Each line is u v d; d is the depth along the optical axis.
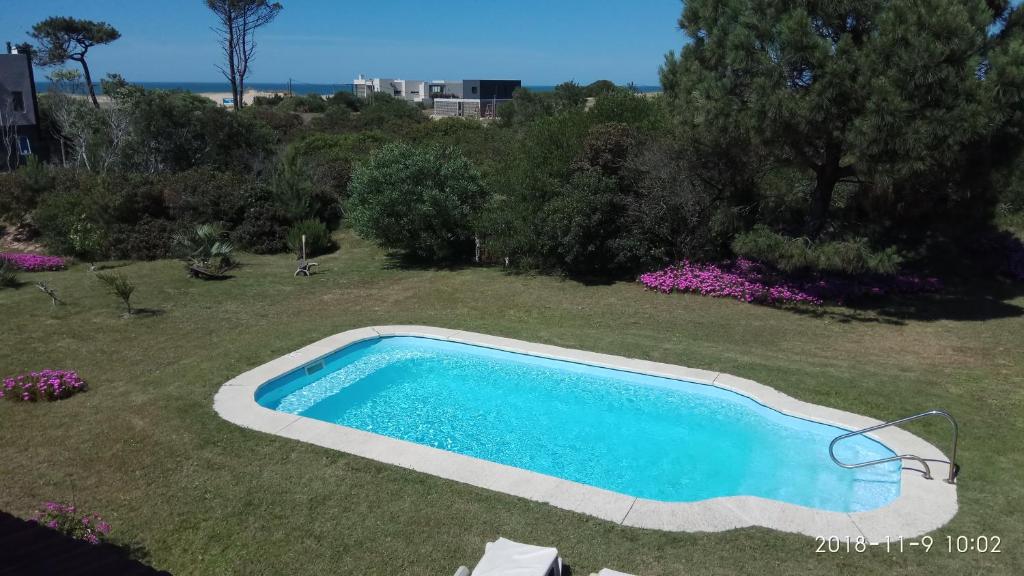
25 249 23.42
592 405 11.16
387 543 6.71
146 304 16.38
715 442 9.80
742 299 16.27
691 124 15.31
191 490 7.71
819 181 15.80
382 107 60.91
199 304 16.47
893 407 9.86
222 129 31.06
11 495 7.61
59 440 9.00
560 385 11.96
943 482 7.68
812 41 12.75
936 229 18.94
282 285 18.61
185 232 22.08
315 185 25.89
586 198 17.53
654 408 10.95
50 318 15.03
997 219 19.80
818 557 6.39
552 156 18.95
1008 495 7.38
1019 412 9.65
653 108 19.86
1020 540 6.57
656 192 17.52
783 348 12.98
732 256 18.80
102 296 17.05
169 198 23.23
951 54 11.73
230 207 23.58
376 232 20.86
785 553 6.46
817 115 12.77
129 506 7.40
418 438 10.13
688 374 11.31
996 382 10.91
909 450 8.51
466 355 13.23
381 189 20.88
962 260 18.39
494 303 16.61
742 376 11.20
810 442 9.56
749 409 10.47
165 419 9.59
